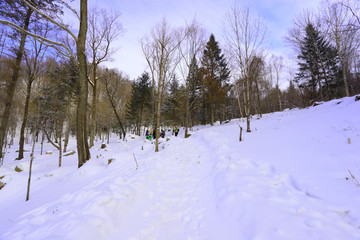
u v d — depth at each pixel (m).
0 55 10.66
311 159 4.79
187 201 4.41
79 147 7.85
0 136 10.40
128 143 15.80
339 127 6.67
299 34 19.16
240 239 2.66
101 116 24.38
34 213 3.66
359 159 4.09
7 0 9.30
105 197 3.76
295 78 26.14
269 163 5.14
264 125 12.30
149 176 5.72
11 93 10.93
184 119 25.17
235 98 29.06
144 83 27.00
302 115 11.92
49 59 10.87
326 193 3.24
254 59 11.16
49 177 6.96
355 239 2.18
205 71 19.55
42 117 8.32
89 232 2.78
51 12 9.66
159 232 3.22
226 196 3.97
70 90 12.19
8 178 6.59
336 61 20.30
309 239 2.28
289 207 3.06
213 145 9.34
